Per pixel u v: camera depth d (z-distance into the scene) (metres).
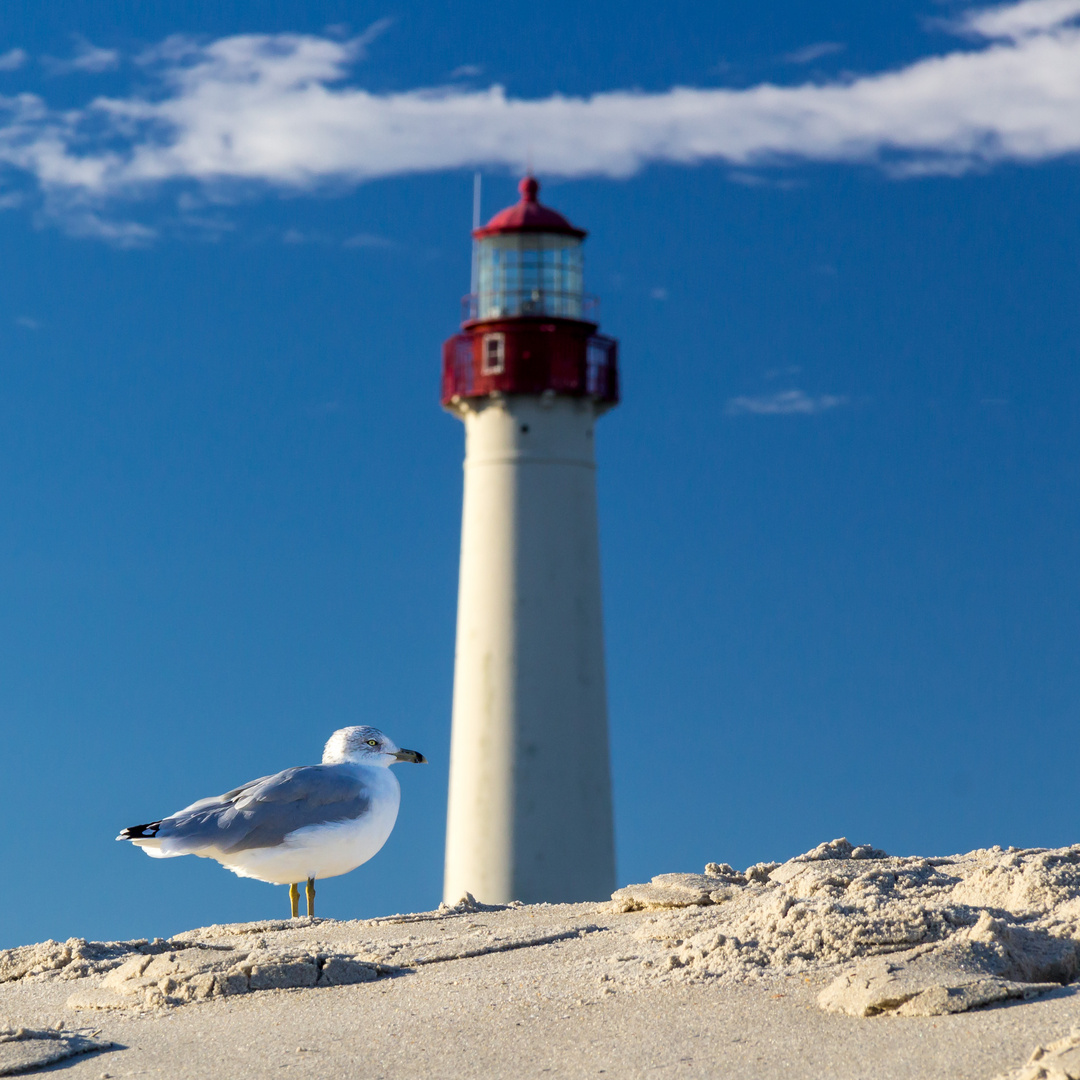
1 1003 11.23
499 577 31.39
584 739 31.03
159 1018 10.41
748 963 10.03
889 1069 7.99
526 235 32.50
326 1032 9.70
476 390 31.52
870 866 12.86
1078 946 9.74
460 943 11.91
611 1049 8.80
